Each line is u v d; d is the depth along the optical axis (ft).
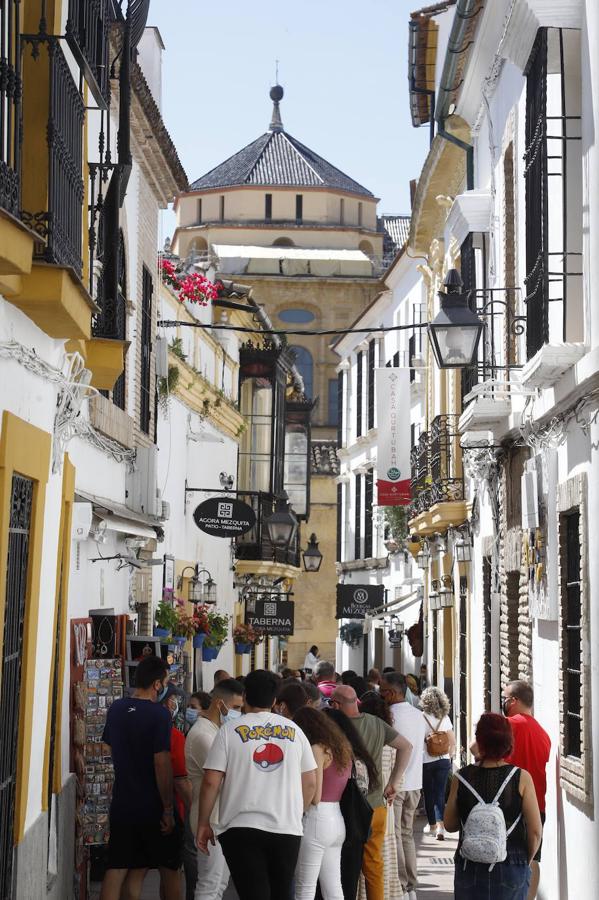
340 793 31.58
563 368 35.40
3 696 26.66
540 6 35.50
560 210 37.50
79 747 38.63
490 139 52.24
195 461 82.17
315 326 204.95
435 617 78.23
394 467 84.48
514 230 48.83
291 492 121.29
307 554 120.98
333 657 182.50
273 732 27.94
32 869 30.01
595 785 33.32
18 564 28.19
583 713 34.30
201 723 36.04
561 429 37.40
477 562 58.95
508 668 49.67
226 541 95.45
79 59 29.81
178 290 77.25
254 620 103.60
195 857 37.50
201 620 71.72
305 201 210.79
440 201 66.85
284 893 27.53
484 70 52.90
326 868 31.37
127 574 53.52
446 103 59.47
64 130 28.78
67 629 36.94
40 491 29.60
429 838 54.90
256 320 108.27
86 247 33.99
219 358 92.73
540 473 39.73
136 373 55.47
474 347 42.47
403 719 42.24
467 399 43.27
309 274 204.64
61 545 35.22
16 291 25.63
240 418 97.86
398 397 85.05
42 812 31.91
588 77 34.30
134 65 48.83
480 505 57.72
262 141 220.64
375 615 113.19
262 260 205.16
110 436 46.70
